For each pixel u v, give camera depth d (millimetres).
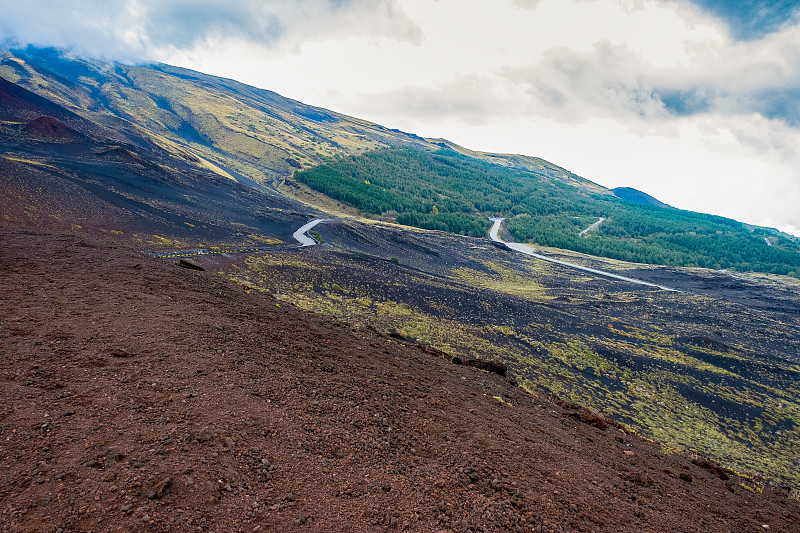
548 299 82938
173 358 9094
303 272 49125
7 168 52094
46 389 6887
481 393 13844
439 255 116938
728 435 30891
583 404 29156
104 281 14602
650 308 83062
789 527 9312
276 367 10016
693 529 7664
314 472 6352
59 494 4711
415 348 19766
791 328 81938
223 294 16875
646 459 11703
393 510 5863
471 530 5797
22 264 15133
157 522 4633
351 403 9125
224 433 6652
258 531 4895
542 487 7539
